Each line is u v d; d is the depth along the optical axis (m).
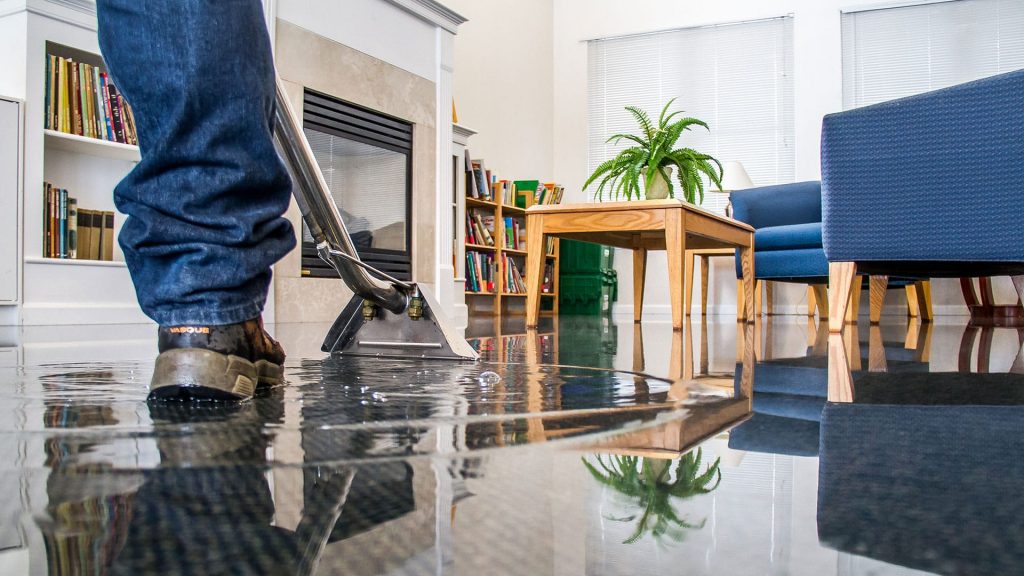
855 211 2.14
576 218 2.76
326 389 0.83
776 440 0.54
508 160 5.86
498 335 2.32
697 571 0.26
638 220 2.64
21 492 0.37
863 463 0.46
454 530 0.31
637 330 2.75
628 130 6.34
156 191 0.70
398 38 3.77
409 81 3.85
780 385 0.97
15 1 2.49
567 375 1.02
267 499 0.36
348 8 3.42
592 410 0.68
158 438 0.52
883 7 5.65
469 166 4.73
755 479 0.41
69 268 2.59
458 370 1.08
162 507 0.34
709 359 1.43
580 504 0.35
